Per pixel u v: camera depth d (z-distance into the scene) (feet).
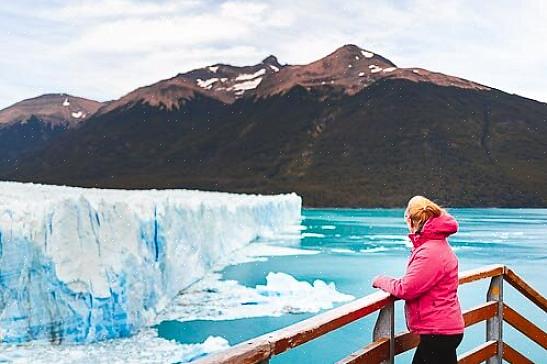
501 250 99.35
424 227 9.15
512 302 51.24
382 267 75.20
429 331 9.09
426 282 8.89
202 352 33.58
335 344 37.37
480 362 11.98
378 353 8.89
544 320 44.96
